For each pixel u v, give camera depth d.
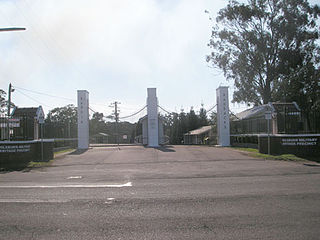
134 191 8.70
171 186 9.42
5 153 16.97
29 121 18.27
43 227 5.62
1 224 5.84
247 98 41.81
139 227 5.51
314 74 35.34
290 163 15.02
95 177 11.67
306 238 4.85
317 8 36.62
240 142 28.39
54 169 14.69
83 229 5.46
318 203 7.00
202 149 23.25
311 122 19.34
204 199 7.56
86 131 27.41
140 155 19.80
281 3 37.34
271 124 22.53
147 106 27.64
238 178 10.84
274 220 5.78
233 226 5.48
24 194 8.52
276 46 38.38
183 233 5.16
